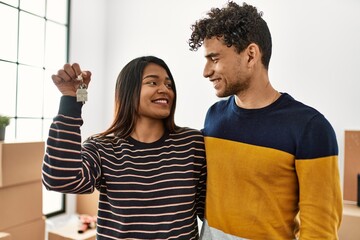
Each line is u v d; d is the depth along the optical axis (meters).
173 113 1.04
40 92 2.63
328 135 0.80
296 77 2.33
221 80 0.87
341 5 2.18
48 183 0.80
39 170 1.94
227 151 0.92
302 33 2.31
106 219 0.93
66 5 2.81
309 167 0.80
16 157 1.79
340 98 2.19
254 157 0.86
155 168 0.94
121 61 3.10
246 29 0.84
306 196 0.80
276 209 0.85
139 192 0.90
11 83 2.40
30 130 2.55
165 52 2.86
